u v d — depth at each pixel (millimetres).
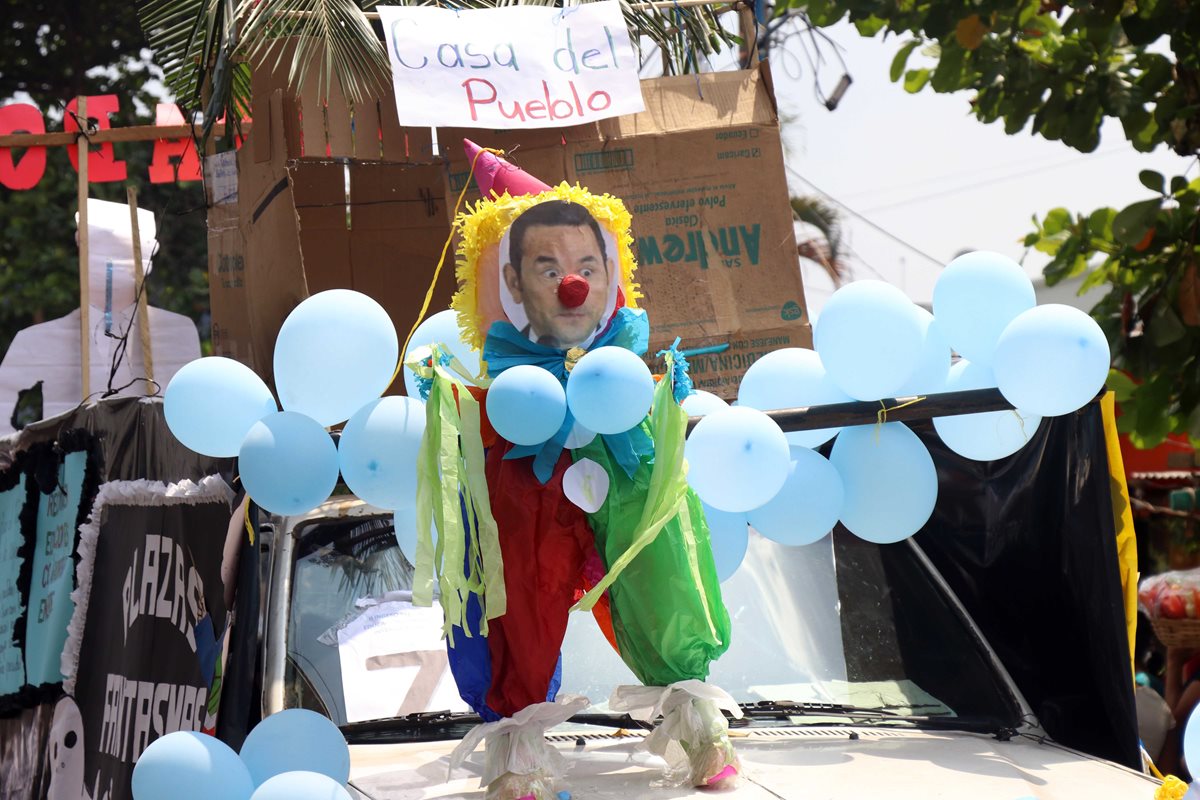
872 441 3332
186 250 15992
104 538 4922
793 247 4910
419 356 3033
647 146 4922
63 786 5000
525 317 3076
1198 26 6855
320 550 3859
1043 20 7715
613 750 3348
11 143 7199
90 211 7168
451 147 5031
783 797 2881
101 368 6996
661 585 2986
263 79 5203
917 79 8016
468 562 3027
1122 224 7141
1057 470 3686
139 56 17406
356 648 3635
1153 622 6391
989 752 3346
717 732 2961
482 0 5633
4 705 5938
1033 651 3891
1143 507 9312
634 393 2863
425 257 5301
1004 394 3203
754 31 5930
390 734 3482
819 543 4156
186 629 4039
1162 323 7047
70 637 4992
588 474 2971
